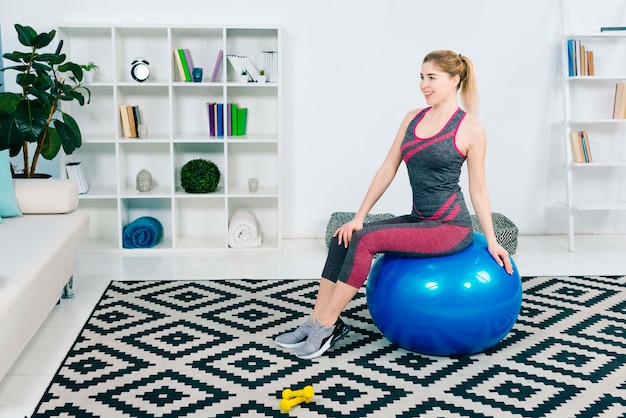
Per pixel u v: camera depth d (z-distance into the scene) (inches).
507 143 201.8
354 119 197.5
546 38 197.5
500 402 103.7
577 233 208.8
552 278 164.7
